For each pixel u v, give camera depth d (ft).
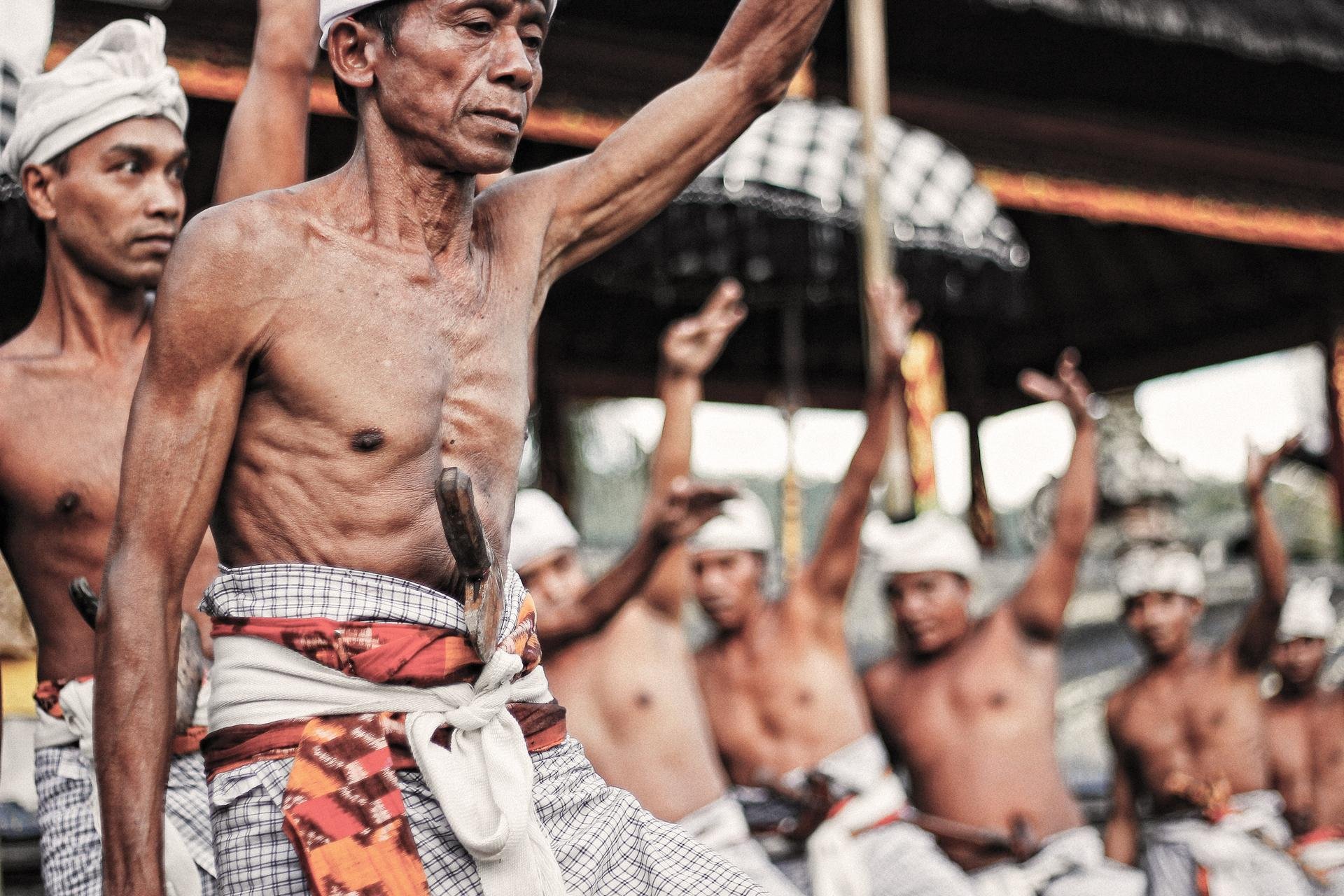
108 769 8.12
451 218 8.58
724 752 24.73
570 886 8.46
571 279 55.16
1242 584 49.39
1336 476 58.08
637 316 58.44
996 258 33.50
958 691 26.35
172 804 10.91
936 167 33.40
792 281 35.83
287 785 7.91
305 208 8.33
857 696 24.86
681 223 32.22
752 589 25.00
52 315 12.57
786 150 32.04
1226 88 50.11
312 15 12.61
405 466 8.26
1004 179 49.29
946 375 62.80
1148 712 31.63
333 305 8.17
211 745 8.19
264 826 7.95
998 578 45.96
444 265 8.61
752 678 24.72
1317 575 46.29
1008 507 64.80
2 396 12.05
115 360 12.42
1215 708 31.19
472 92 8.29
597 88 43.39
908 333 23.45
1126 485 50.03
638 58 43.83
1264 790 31.37
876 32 30.89
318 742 7.94
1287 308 61.16
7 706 14.55
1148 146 51.01
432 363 8.37
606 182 9.51
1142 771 31.65
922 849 23.97
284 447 8.19
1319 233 53.11
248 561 8.29
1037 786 25.96
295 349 8.10
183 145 12.71
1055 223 64.34
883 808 24.07
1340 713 35.83
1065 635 45.11
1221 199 51.83
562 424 56.29
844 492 24.27
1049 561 26.43
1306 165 52.95
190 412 8.06
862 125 30.71
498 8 8.35
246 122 12.34
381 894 7.73
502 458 8.64
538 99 42.65
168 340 8.02
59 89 12.32
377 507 8.21
